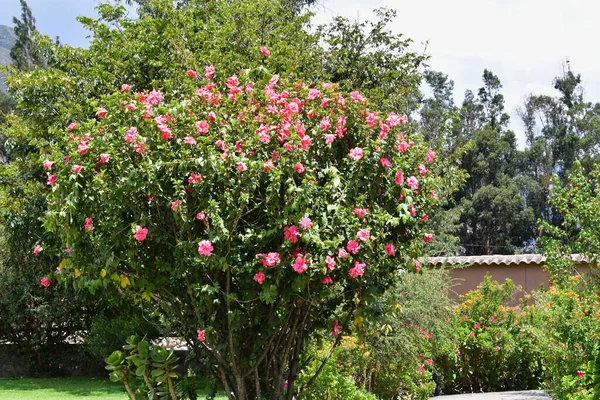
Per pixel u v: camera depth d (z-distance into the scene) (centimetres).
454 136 4159
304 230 415
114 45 966
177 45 858
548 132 4697
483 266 1580
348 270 444
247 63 804
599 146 4484
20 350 1316
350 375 802
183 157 430
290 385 506
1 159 1727
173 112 450
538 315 995
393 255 480
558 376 884
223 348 454
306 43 1055
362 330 511
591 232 882
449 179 940
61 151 492
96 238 443
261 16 1037
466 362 1188
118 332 1073
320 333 575
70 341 1338
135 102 462
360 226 441
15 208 1198
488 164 4156
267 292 420
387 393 895
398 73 1084
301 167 430
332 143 475
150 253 452
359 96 486
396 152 480
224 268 412
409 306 879
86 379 1270
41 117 1035
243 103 488
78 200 437
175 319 510
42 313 1238
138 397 499
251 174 426
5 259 1282
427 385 982
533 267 1562
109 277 456
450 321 1105
